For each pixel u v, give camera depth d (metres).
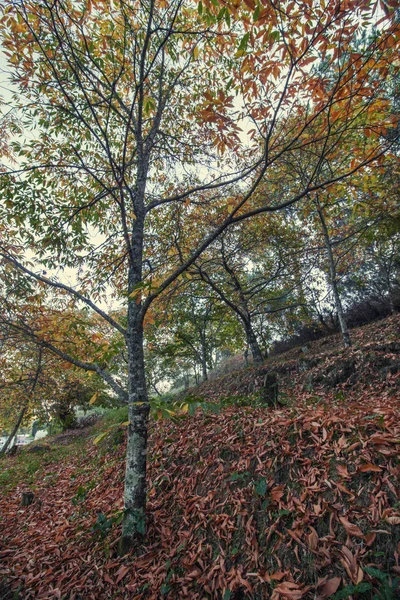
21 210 4.80
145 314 3.88
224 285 11.05
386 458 2.65
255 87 3.13
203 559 2.95
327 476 2.83
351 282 12.21
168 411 2.77
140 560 3.23
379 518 2.31
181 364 15.60
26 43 3.53
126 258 6.03
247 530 2.89
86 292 5.85
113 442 8.04
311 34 2.62
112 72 4.77
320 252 9.90
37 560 3.84
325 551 2.31
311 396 6.03
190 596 2.70
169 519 3.66
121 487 5.09
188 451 4.69
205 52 4.31
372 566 2.10
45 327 4.68
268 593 2.37
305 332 12.44
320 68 3.16
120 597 2.98
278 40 2.64
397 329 7.24
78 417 20.39
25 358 7.32
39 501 5.82
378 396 5.11
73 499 5.46
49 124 4.81
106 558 3.50
